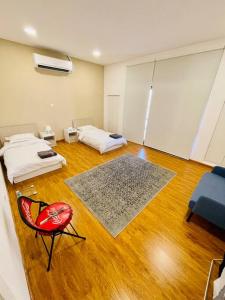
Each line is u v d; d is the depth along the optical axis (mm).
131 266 1278
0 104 3191
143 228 1665
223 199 1600
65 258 1325
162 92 3619
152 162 3367
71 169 2928
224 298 832
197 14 1885
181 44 2881
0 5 1778
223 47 2518
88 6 1793
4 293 545
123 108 4781
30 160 2457
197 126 3193
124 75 4406
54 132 4238
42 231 1104
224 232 1629
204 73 2848
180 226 1700
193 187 2471
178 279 1192
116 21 2127
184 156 3568
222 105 2758
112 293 1101
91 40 2844
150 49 3229
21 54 3186
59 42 2982
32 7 1823
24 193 2162
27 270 1231
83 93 4691
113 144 3865
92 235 1563
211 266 1265
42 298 1072
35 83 3572
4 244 794
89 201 2064
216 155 3045
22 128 3594
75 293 1099
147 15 1955
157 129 3996
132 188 2389
